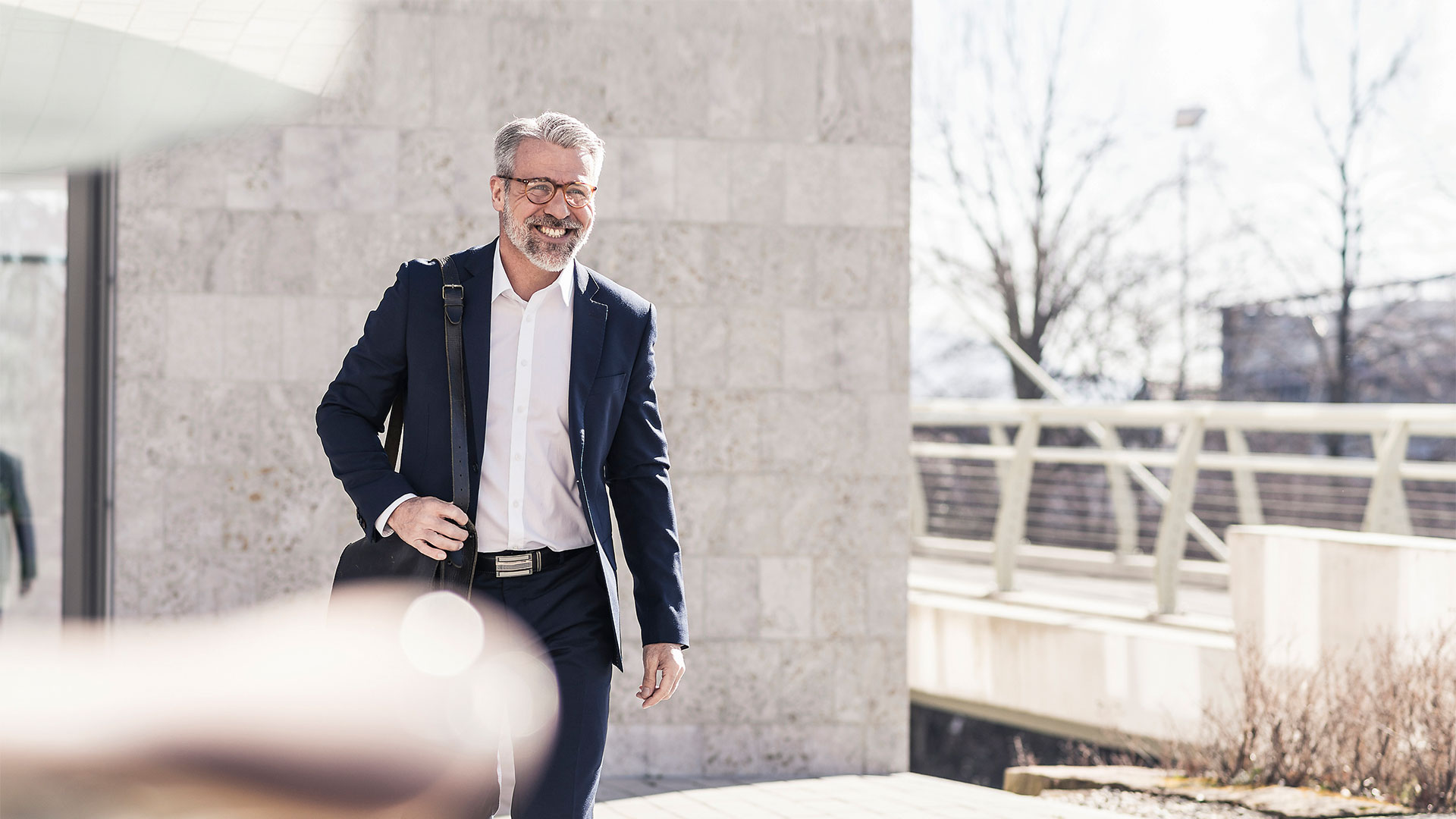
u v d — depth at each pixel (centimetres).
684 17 448
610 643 215
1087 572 862
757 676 448
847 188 455
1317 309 1620
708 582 447
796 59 453
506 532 212
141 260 423
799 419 452
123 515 422
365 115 433
